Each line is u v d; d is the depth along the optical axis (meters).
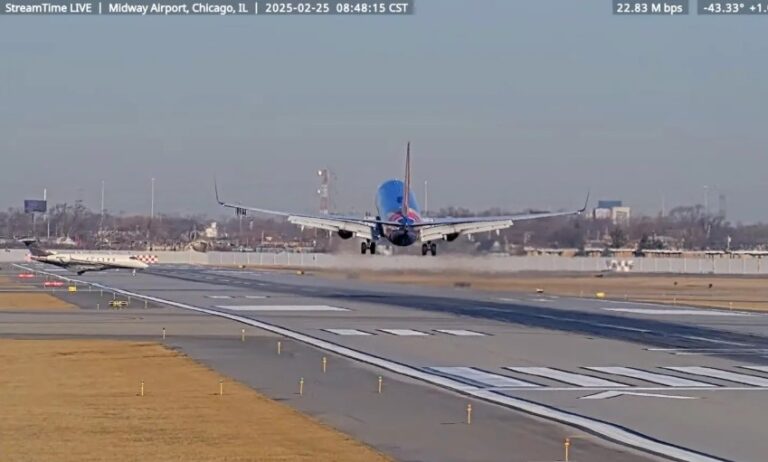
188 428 127.31
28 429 126.19
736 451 118.12
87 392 156.50
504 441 121.50
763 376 185.75
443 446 118.12
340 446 117.38
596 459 112.50
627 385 172.25
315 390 161.75
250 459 110.06
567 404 150.50
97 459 109.69
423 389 164.50
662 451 117.69
